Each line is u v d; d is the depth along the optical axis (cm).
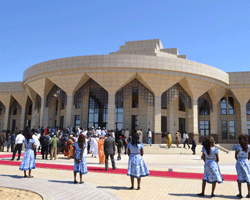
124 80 2759
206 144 689
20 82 4116
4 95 4162
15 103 4453
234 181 929
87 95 3152
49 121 3509
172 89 3045
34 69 3062
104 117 3067
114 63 2702
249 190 668
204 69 2952
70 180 883
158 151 2400
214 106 3378
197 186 818
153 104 2939
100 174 1041
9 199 606
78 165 823
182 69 2806
